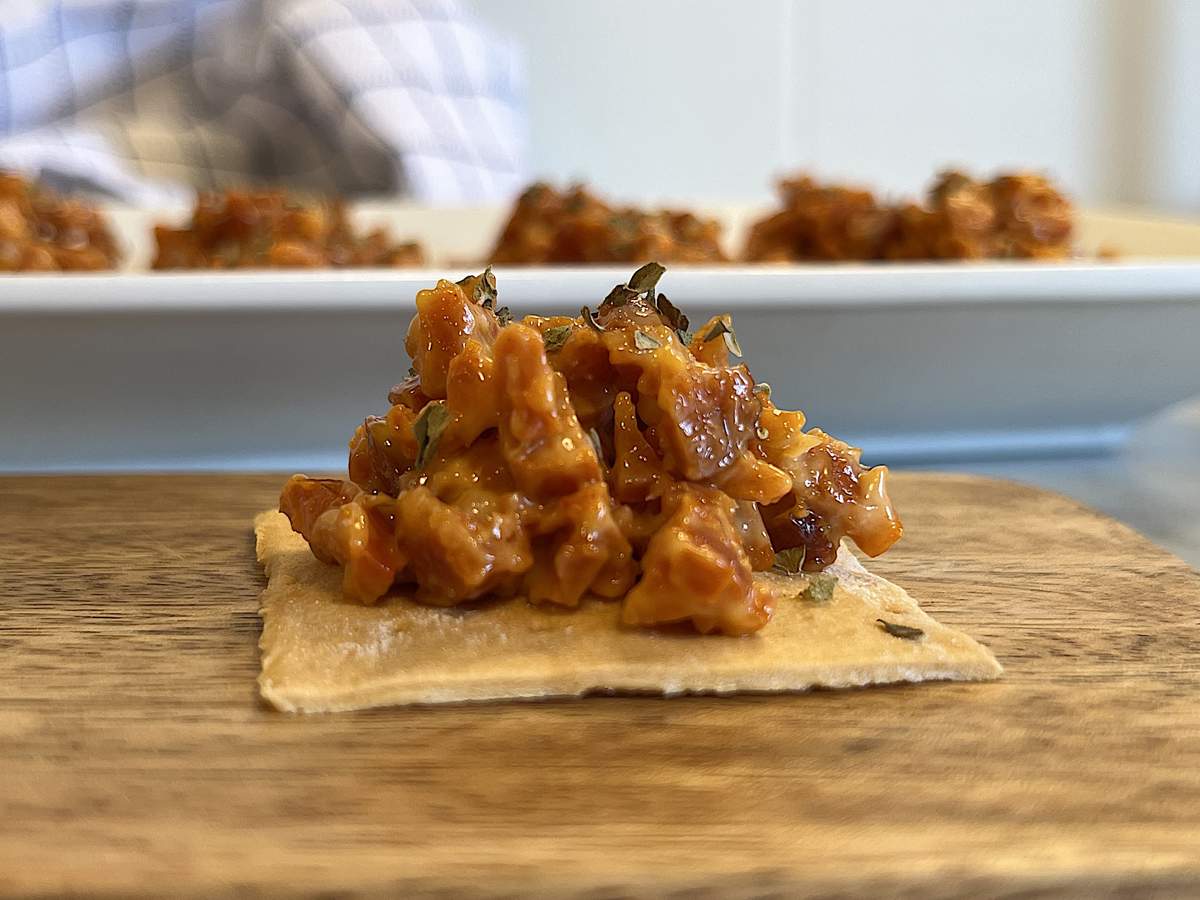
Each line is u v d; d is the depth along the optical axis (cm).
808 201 23
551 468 10
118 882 7
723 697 10
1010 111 46
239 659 10
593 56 44
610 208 22
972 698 10
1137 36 46
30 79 39
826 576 12
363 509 11
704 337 12
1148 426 23
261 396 17
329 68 39
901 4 45
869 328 18
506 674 10
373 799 8
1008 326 18
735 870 7
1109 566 13
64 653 10
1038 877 7
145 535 13
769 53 45
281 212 22
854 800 8
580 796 8
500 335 11
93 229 22
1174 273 18
